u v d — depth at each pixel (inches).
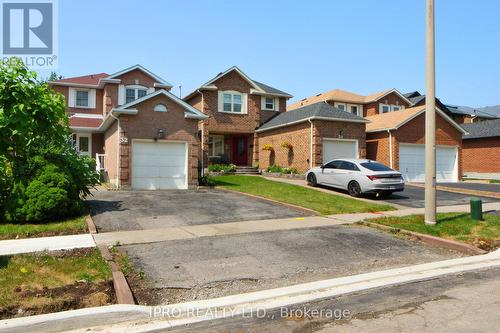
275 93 1184.8
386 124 992.2
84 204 502.0
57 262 282.5
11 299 214.2
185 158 748.0
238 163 1219.9
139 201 569.6
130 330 190.4
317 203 578.2
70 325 191.9
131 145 708.7
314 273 278.8
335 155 923.4
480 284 256.1
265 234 384.8
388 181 657.6
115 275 253.0
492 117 1882.4
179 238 363.3
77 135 1015.6
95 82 1115.9
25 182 429.1
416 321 194.4
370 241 369.7
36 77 401.7
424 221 439.2
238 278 263.9
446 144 1039.6
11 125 378.0
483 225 427.8
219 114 1111.6
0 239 356.8
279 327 191.0
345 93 1541.6
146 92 1106.7
